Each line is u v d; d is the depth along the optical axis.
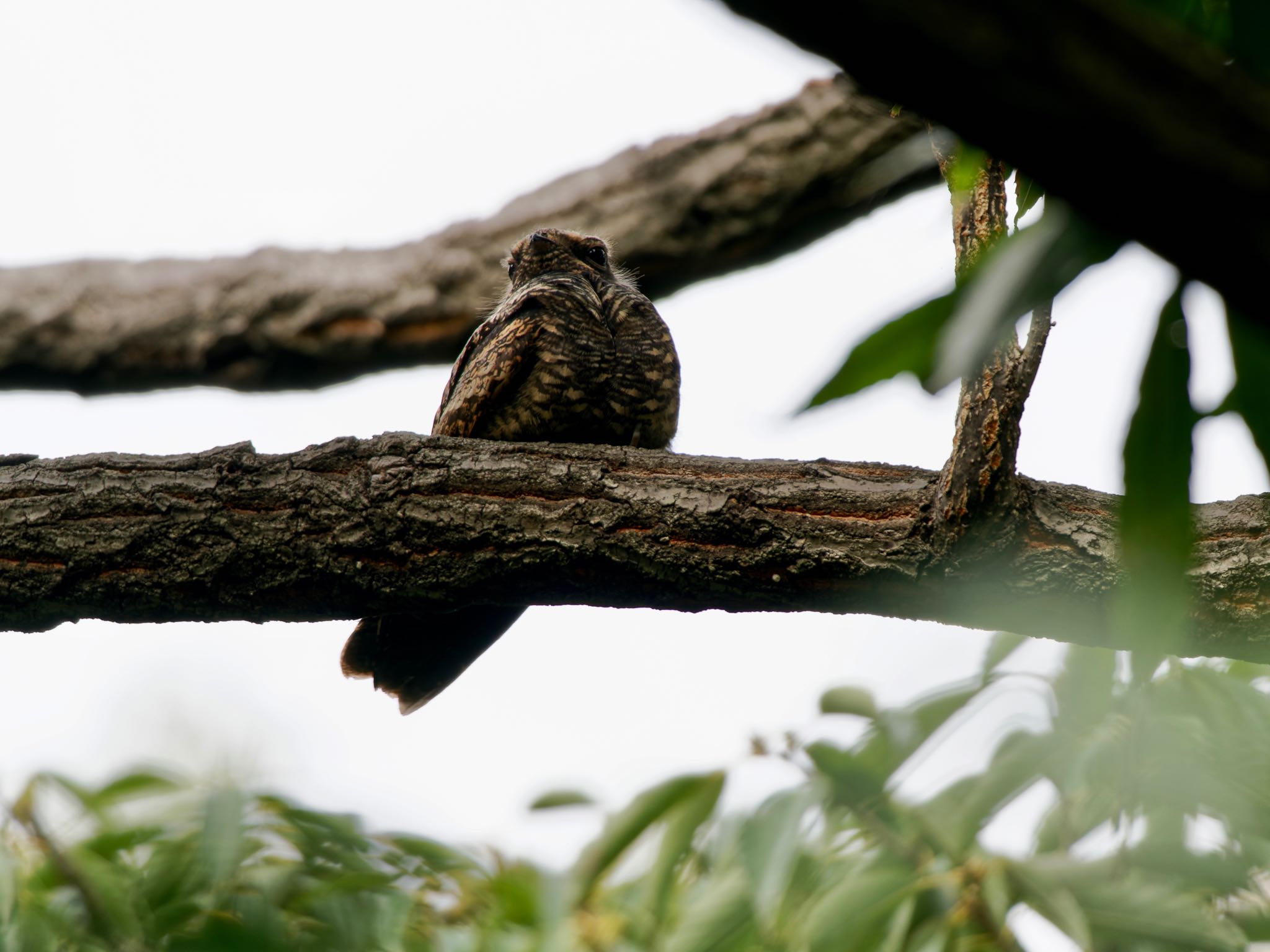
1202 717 5.94
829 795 5.83
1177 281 3.40
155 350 14.40
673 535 6.18
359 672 8.23
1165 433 3.51
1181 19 3.13
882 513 6.12
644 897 5.99
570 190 14.19
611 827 6.00
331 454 6.43
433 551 6.29
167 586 6.36
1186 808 5.63
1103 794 5.97
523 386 8.50
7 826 6.19
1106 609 5.91
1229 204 1.93
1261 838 5.79
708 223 13.73
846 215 13.71
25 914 5.77
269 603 6.45
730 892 5.74
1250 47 2.93
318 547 6.30
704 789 5.99
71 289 14.48
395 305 14.15
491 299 12.87
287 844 6.41
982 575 5.96
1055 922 5.59
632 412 8.66
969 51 1.85
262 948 5.70
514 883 6.23
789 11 1.82
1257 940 6.01
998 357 5.63
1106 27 1.88
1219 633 5.92
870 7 1.81
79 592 6.38
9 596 6.40
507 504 6.27
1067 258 3.21
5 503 6.39
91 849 6.12
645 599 6.39
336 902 5.90
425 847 6.44
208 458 6.47
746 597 6.27
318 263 14.55
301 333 14.23
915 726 6.02
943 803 6.00
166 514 6.33
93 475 6.44
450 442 6.48
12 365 14.38
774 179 13.47
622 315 8.77
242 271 14.45
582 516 6.22
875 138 13.17
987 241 5.08
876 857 5.99
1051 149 1.94
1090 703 5.98
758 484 6.23
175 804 6.43
